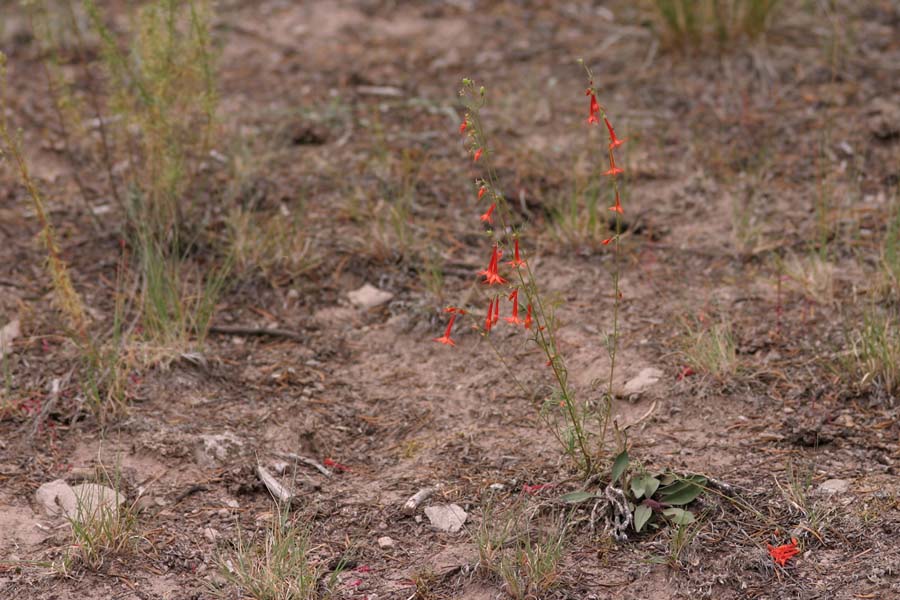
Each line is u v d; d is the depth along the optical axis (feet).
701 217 19.26
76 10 26.13
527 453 13.93
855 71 23.30
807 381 14.98
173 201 18.07
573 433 13.12
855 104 22.16
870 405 14.43
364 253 18.38
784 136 21.31
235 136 21.53
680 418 14.44
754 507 12.70
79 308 15.16
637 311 16.81
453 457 13.97
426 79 24.06
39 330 16.37
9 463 13.73
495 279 12.47
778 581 11.68
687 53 24.18
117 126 19.67
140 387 15.12
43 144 21.38
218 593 11.75
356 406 15.10
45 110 22.67
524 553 11.95
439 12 27.04
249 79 24.18
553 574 11.77
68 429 14.35
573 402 14.28
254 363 15.93
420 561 12.26
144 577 12.01
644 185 20.15
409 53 25.20
